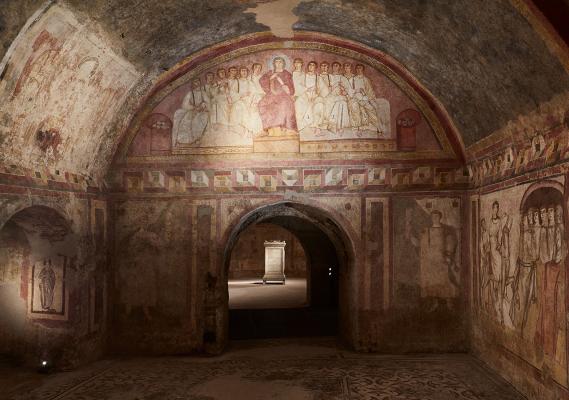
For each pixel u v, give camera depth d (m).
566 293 6.24
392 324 10.05
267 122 10.21
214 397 7.67
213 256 10.23
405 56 9.19
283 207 11.05
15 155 7.37
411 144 10.05
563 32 5.33
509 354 8.03
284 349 10.57
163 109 10.29
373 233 10.09
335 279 16.14
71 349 9.02
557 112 6.33
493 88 7.43
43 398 7.59
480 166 9.27
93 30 7.28
